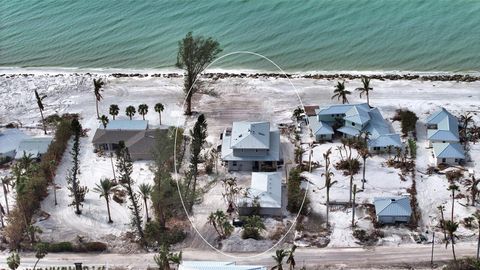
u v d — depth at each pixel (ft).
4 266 335.47
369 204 377.09
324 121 451.53
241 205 370.12
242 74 555.69
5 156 434.30
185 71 558.56
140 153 429.38
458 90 510.58
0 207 371.76
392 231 355.56
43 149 436.35
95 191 397.80
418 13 643.86
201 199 385.50
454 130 434.71
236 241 351.46
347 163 411.13
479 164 409.69
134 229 364.58
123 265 336.29
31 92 539.29
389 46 591.78
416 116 464.65
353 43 599.57
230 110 491.31
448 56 570.46
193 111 492.95
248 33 628.69
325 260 335.47
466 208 369.50
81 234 361.71
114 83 550.36
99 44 636.07
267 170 413.80
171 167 414.41
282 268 321.11
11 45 650.02
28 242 353.51
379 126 443.32
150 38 637.30
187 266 309.01
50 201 390.42
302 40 609.83
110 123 463.42
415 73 548.72
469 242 343.26
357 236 351.87
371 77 538.88
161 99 517.14
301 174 407.44
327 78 540.52
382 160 419.33
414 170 407.23
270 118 476.95
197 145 404.16
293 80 539.29
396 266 329.31
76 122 439.63
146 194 365.81
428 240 346.95
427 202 377.91
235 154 414.21
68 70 592.60
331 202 379.96
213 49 503.61
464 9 644.69
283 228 361.51
